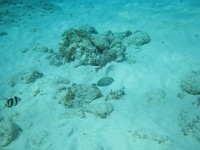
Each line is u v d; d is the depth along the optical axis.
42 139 1.22
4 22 3.12
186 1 2.87
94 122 1.26
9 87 1.76
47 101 1.52
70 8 3.49
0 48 2.41
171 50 1.82
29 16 3.29
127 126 1.18
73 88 1.42
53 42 2.38
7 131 1.26
